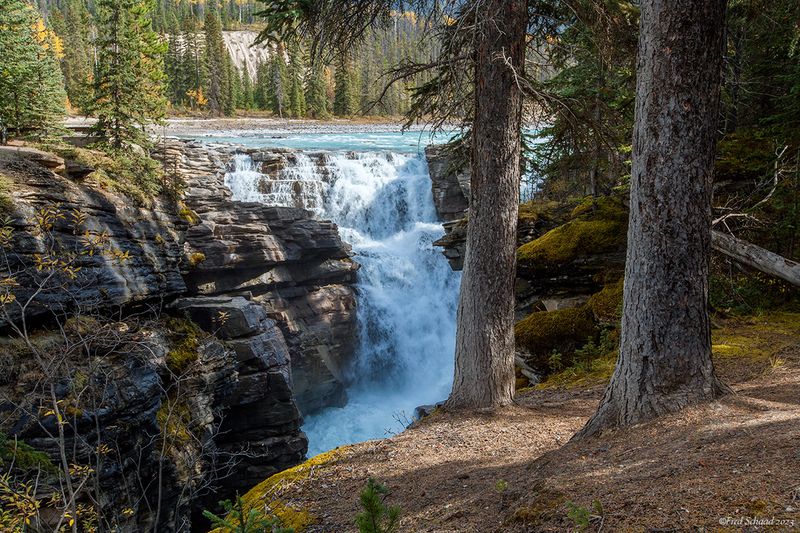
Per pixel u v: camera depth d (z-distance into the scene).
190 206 25.19
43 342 13.02
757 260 12.69
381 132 60.03
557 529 4.08
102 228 16.86
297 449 21.31
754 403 5.91
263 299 26.45
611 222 16.86
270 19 8.48
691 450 4.95
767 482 3.85
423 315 31.05
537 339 14.72
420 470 7.31
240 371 20.45
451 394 10.16
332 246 28.20
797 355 9.98
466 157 10.93
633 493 4.29
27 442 11.81
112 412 13.41
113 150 21.61
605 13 8.91
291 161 33.97
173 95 80.12
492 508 5.29
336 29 9.17
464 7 8.42
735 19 12.15
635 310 6.18
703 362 6.06
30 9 25.27
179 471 16.09
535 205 21.94
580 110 9.72
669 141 5.81
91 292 15.33
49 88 25.00
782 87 15.88
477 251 9.44
